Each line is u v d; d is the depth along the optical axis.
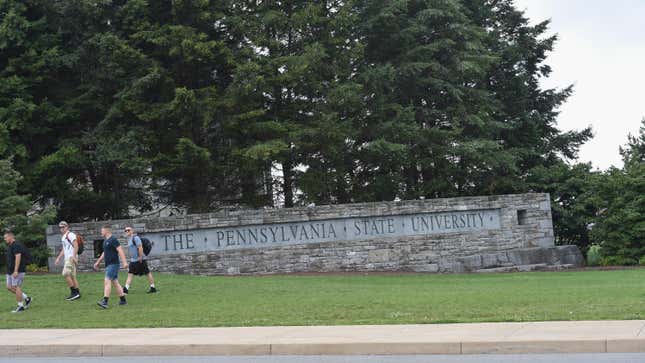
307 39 32.66
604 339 10.92
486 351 11.20
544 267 29.44
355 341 11.74
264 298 19.02
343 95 31.22
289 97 33.41
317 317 15.20
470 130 37.00
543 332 11.98
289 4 32.78
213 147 31.47
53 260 26.05
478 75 36.88
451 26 35.06
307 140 31.83
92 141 28.67
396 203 29.02
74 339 13.41
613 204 31.53
